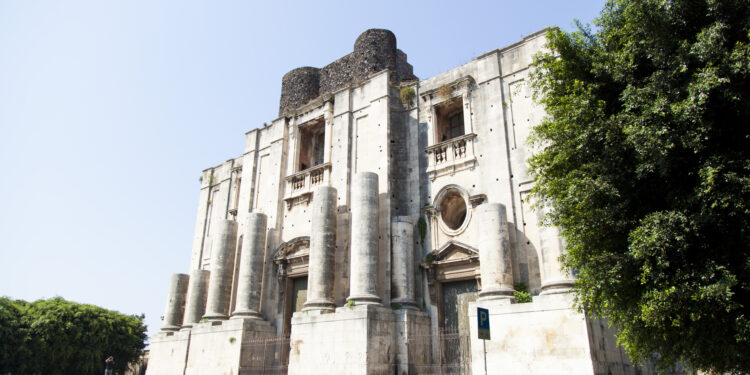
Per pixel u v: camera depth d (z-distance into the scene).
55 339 47.06
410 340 25.09
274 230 34.34
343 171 31.50
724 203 11.80
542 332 20.23
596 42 16.31
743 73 11.76
